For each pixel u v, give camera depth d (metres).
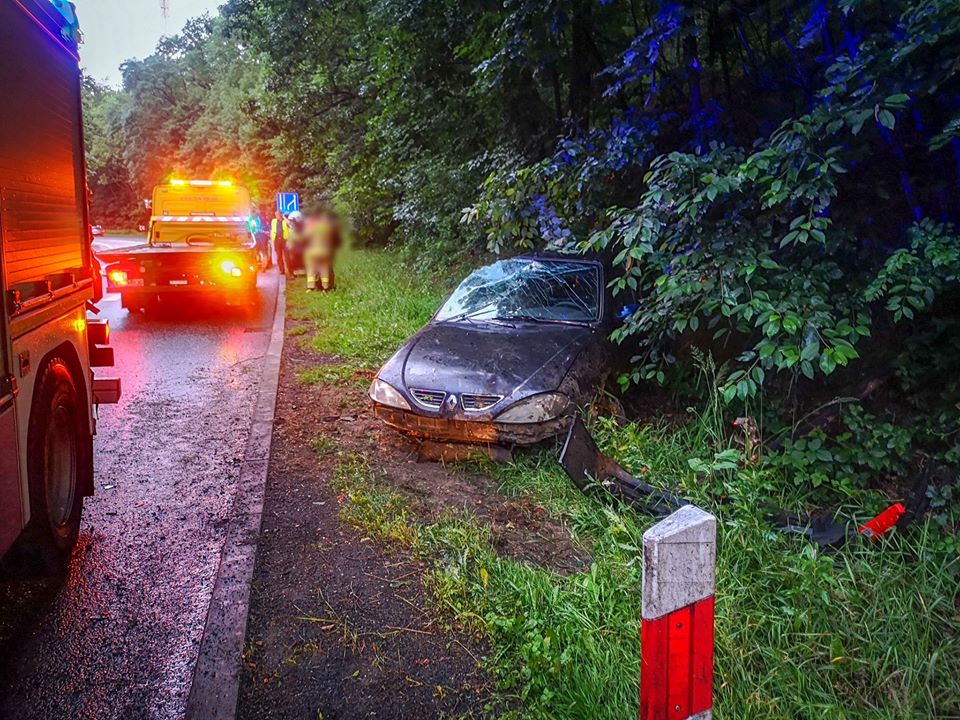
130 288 12.05
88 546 4.31
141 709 2.97
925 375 4.80
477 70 8.82
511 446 5.13
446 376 5.31
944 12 3.67
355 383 7.84
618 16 8.48
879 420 4.81
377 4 12.56
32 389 3.42
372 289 14.05
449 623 3.45
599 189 6.81
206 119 50.75
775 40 6.04
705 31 6.48
